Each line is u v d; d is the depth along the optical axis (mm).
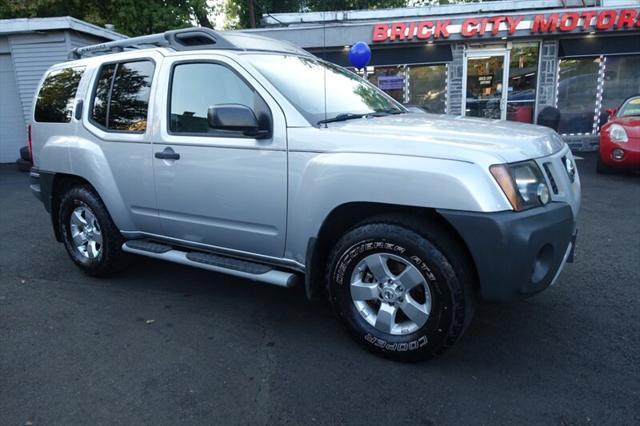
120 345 3215
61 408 2570
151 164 3713
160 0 17359
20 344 3238
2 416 2512
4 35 11906
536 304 3682
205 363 2982
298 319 3564
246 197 3270
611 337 3180
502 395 2607
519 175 2650
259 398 2633
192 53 3557
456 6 14133
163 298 3979
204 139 3416
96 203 4164
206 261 3525
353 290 3006
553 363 2898
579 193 3330
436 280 2689
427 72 12992
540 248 2592
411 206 2729
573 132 13062
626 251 4777
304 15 14383
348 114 3436
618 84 12688
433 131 2986
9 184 9750
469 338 3213
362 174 2777
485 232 2510
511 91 12828
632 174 8789
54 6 15688
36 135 4727
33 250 5344
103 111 4102
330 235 3168
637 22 11445
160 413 2521
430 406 2533
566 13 11586
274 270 3293
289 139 3057
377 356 3006
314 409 2535
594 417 2414
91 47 4473
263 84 3207
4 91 12477
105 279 4422
